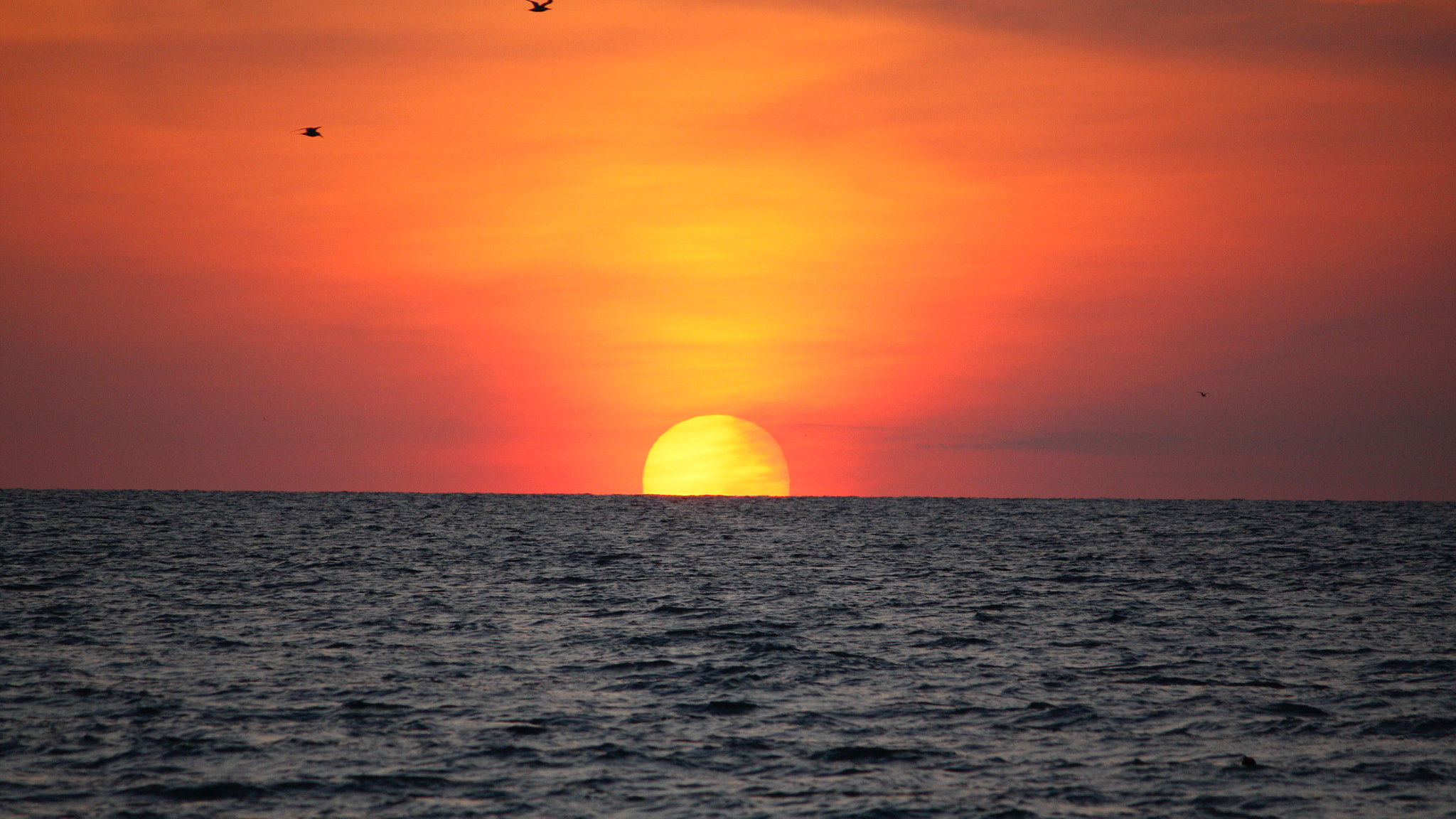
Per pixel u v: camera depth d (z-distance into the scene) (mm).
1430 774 80625
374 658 117875
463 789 76375
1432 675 112125
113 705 96312
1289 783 78875
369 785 76938
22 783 76375
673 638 131125
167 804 72938
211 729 89438
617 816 71812
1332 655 122375
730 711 96812
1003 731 91375
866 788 77312
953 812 73062
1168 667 116000
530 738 88125
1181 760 83875
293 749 84688
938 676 111188
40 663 112500
